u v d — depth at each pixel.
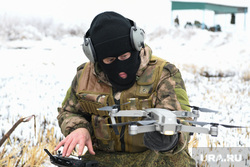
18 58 15.75
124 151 2.61
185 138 2.22
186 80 11.69
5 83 9.91
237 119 6.59
